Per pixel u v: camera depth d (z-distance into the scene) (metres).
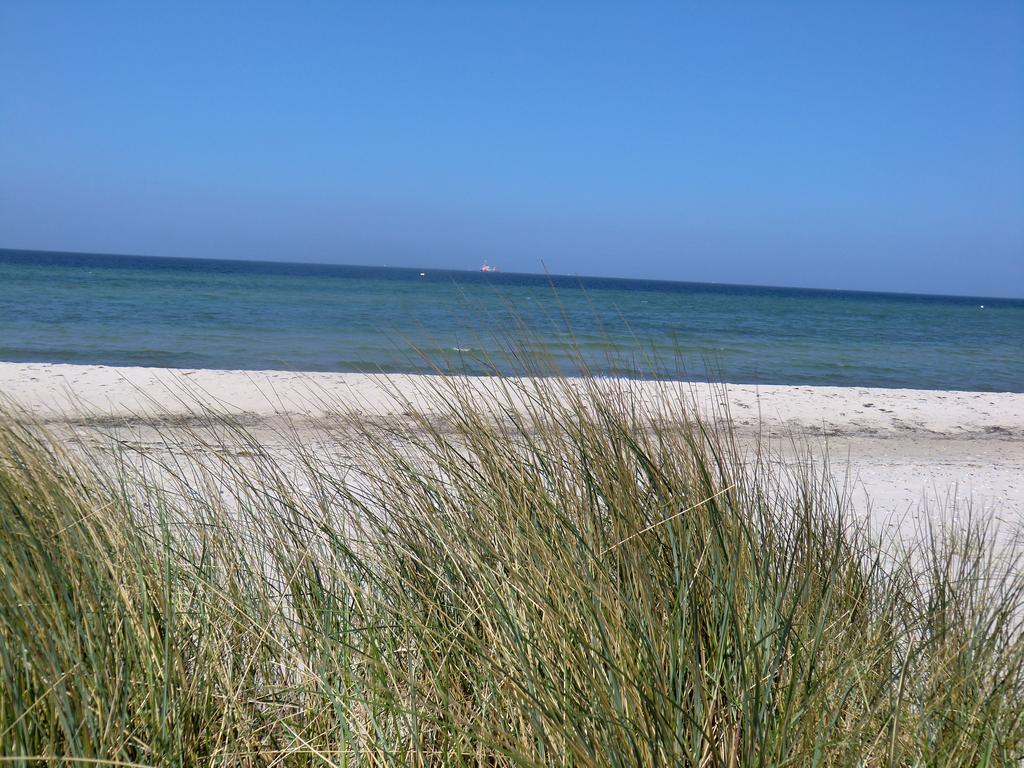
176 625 2.05
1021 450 9.73
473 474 2.34
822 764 1.73
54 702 1.63
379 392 6.50
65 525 2.05
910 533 5.02
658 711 1.69
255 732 1.95
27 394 9.49
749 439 8.79
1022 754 1.96
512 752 1.64
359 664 2.06
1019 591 2.62
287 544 2.42
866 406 11.98
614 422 2.30
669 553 2.07
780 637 1.83
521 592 1.91
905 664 2.00
